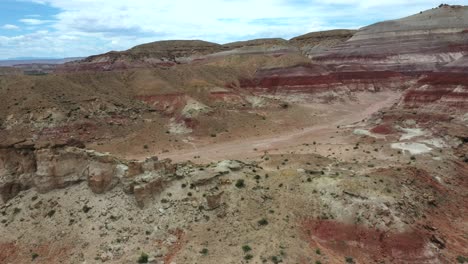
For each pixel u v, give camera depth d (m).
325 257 35.31
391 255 36.25
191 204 39.81
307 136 89.69
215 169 43.44
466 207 48.81
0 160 42.62
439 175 56.09
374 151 70.25
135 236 37.44
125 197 40.44
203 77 127.62
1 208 41.31
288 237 37.00
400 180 46.72
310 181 44.03
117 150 78.62
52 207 40.53
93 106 92.75
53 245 37.44
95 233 37.88
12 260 36.69
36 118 82.88
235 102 110.81
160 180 40.94
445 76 97.19
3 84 93.38
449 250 38.62
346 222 38.97
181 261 34.22
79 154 42.53
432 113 88.69
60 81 97.69
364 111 121.44
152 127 93.12
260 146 81.69
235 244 36.09
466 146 70.44
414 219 40.88
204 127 92.06
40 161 41.81
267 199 41.53
